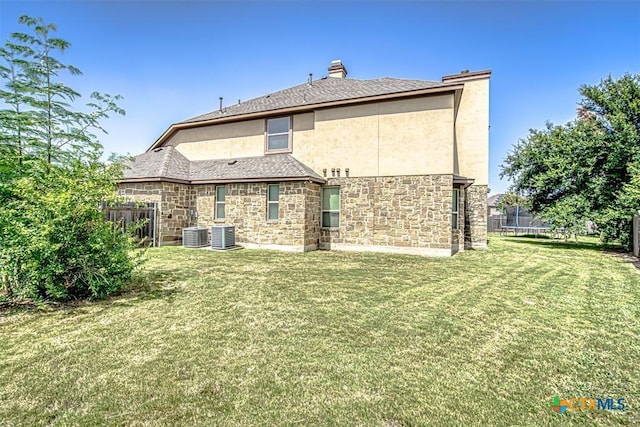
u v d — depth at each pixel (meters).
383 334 3.93
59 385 2.72
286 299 5.40
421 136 11.72
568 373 3.05
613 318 4.64
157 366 3.06
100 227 5.35
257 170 13.16
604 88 14.97
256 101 16.44
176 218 13.38
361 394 2.66
